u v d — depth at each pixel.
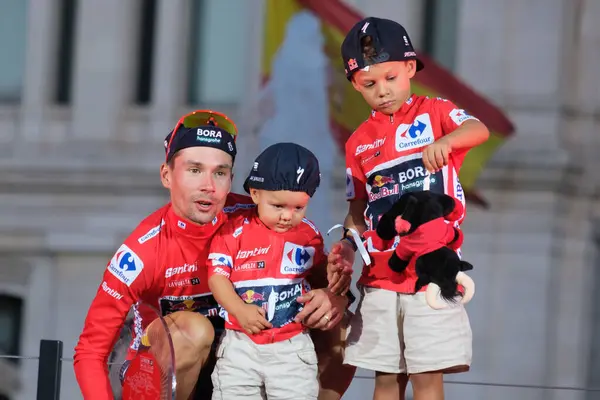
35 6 21.02
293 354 5.11
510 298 18.98
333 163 17.08
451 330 5.03
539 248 18.94
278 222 5.10
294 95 16.33
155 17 20.83
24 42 21.19
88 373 5.23
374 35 5.12
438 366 4.99
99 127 20.67
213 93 20.64
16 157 20.66
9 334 20.61
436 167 4.88
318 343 5.57
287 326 5.12
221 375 5.13
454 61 19.47
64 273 20.50
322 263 5.36
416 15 19.41
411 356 5.05
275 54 16.39
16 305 20.70
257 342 5.09
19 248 20.56
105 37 20.78
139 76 20.88
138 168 20.38
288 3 16.25
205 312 5.50
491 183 19.02
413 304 5.07
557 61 19.20
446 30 19.52
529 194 18.97
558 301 19.03
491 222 19.05
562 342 18.98
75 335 20.38
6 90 21.19
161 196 20.45
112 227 20.41
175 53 20.67
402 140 5.19
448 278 4.86
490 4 19.31
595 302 19.08
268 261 5.14
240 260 5.16
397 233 5.01
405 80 5.19
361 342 5.24
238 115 20.06
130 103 20.78
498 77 19.28
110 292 5.30
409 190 5.14
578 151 19.17
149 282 5.35
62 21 21.12
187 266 5.37
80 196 20.55
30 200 20.59
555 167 18.80
